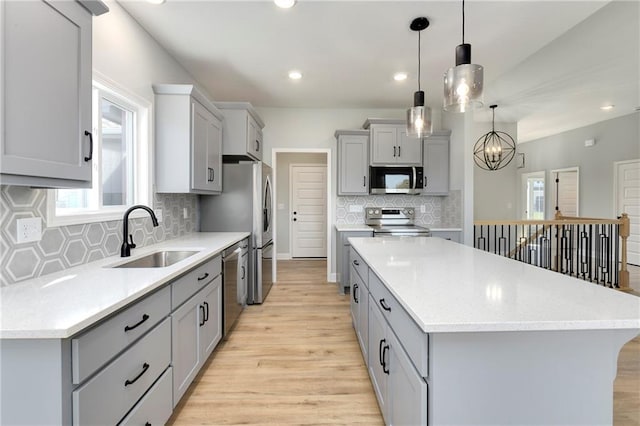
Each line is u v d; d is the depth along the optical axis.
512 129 5.67
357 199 4.68
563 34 2.56
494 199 5.89
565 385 1.03
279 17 2.31
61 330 0.92
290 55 2.92
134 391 1.30
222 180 3.61
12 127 1.07
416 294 1.20
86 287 1.32
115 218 2.11
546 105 4.64
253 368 2.26
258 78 3.46
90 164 1.42
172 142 2.61
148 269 1.65
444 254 2.04
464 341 1.01
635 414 1.74
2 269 1.35
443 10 2.23
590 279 4.32
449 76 1.61
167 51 2.82
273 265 4.63
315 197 6.60
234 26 2.43
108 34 2.04
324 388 2.02
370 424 1.70
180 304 1.75
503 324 0.93
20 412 0.96
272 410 1.81
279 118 4.57
